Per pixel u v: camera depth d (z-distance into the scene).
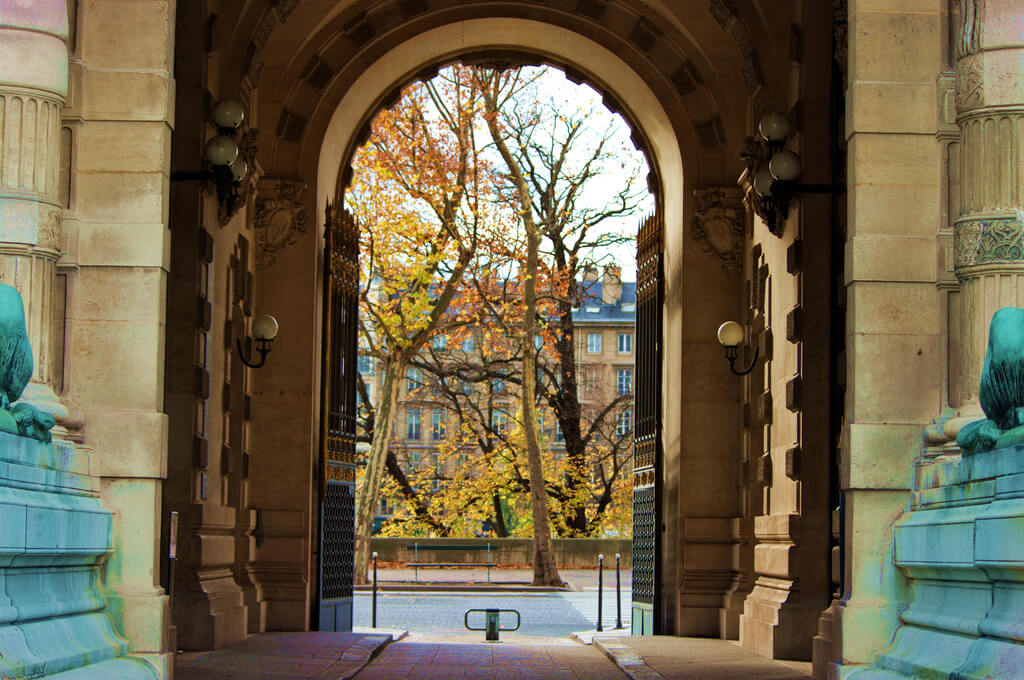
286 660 13.73
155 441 9.87
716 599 18.81
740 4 16.86
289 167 19.20
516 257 42.62
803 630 14.98
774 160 14.89
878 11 10.39
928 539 9.15
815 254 15.23
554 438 65.06
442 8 20.14
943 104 10.30
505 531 52.78
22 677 7.45
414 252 38.41
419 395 56.25
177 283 14.73
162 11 10.29
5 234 9.29
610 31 20.08
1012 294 9.60
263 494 18.61
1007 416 8.54
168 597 10.02
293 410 18.77
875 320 10.16
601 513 51.47
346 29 19.48
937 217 10.27
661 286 20.81
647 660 14.79
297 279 19.02
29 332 9.36
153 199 10.10
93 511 9.31
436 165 38.44
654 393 20.56
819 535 15.06
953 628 8.68
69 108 10.12
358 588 35.94
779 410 16.55
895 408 10.09
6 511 7.45
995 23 9.78
